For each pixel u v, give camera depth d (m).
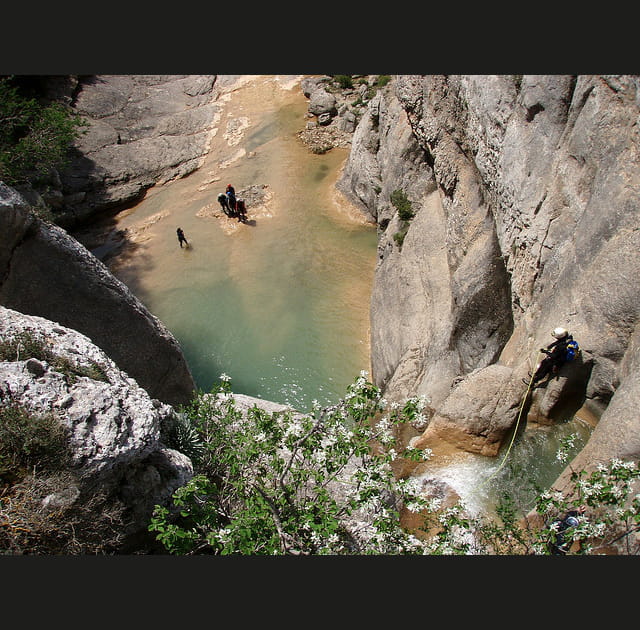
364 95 39.44
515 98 15.16
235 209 32.81
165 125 41.03
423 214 23.31
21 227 11.38
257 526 7.14
